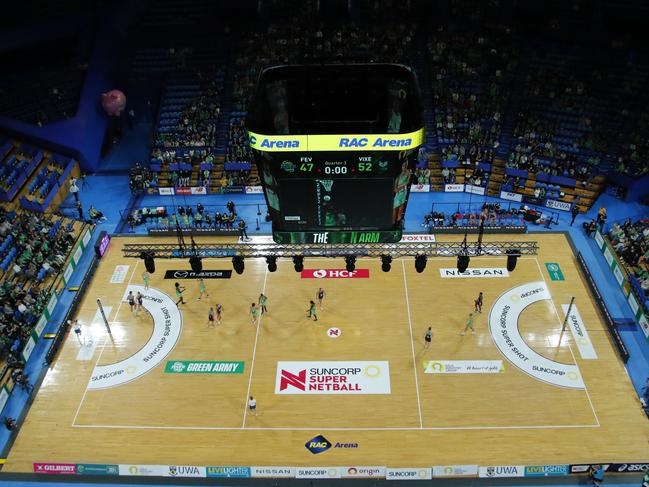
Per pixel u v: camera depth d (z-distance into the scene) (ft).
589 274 121.60
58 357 109.29
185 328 114.01
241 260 89.97
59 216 141.38
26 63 160.97
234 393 102.22
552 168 148.05
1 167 144.25
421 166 152.66
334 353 108.17
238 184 152.76
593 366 105.60
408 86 63.62
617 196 145.38
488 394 101.09
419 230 138.51
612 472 90.33
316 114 67.10
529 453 92.27
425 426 96.43
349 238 65.00
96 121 161.89
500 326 112.88
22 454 94.38
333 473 90.22
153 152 157.48
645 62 157.69
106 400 101.91
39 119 156.46
